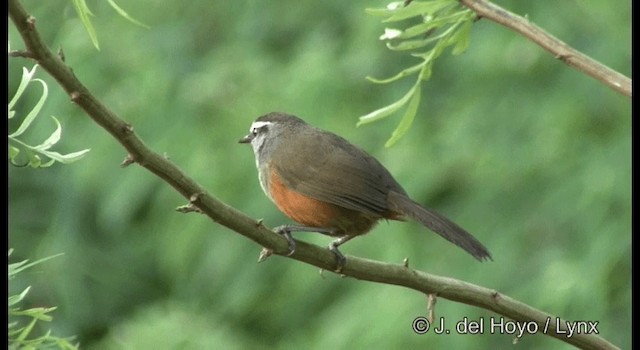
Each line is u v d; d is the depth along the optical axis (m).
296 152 9.12
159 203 15.60
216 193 14.78
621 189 13.37
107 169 15.38
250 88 14.98
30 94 15.57
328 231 9.01
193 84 15.19
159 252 16.53
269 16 15.75
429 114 14.94
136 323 15.02
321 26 15.52
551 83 14.53
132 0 15.80
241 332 15.89
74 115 15.52
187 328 14.61
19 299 6.21
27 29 5.93
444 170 14.40
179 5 15.90
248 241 15.55
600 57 14.10
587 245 13.51
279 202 9.17
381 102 14.82
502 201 14.41
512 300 7.43
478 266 14.20
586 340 7.41
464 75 14.88
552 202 14.02
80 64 15.30
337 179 8.84
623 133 13.82
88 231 16.75
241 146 14.85
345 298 14.50
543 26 14.42
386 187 8.81
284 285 15.36
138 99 15.21
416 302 13.52
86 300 16.20
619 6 14.26
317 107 14.53
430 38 7.24
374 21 14.79
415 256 14.34
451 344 13.52
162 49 15.52
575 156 14.17
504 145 14.39
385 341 13.38
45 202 16.83
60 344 6.29
